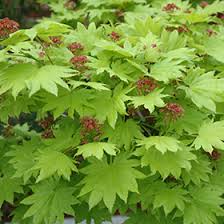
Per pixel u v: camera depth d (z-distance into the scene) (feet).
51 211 2.36
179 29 3.03
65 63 2.40
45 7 6.19
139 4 3.80
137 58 2.48
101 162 2.30
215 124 2.35
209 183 2.47
